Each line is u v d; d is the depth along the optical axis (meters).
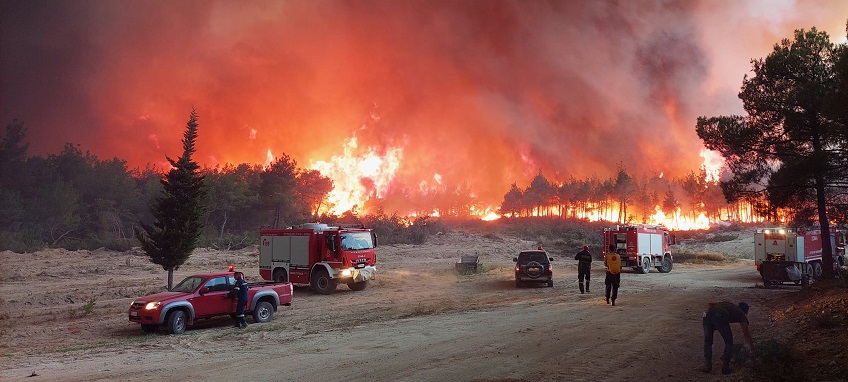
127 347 13.52
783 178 22.61
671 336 13.09
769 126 23.94
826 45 23.08
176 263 24.75
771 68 23.88
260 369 10.51
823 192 24.00
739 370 9.74
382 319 17.53
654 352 11.37
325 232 26.25
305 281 26.28
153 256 24.45
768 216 24.75
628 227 35.75
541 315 16.94
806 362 9.59
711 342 9.86
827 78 22.62
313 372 10.16
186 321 15.98
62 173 83.19
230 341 14.02
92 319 18.97
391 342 13.06
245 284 16.80
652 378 9.41
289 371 10.29
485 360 10.86
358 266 26.30
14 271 33.94
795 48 23.48
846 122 16.83
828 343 10.51
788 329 13.07
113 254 48.53
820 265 30.38
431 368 10.30
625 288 25.84
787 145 23.59
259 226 79.69
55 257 45.00
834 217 25.16
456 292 25.95
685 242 72.00
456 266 36.97
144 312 15.47
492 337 13.30
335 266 25.77
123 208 79.69
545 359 10.84
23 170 80.12
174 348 13.21
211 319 18.80
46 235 69.31
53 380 10.04
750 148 24.42
